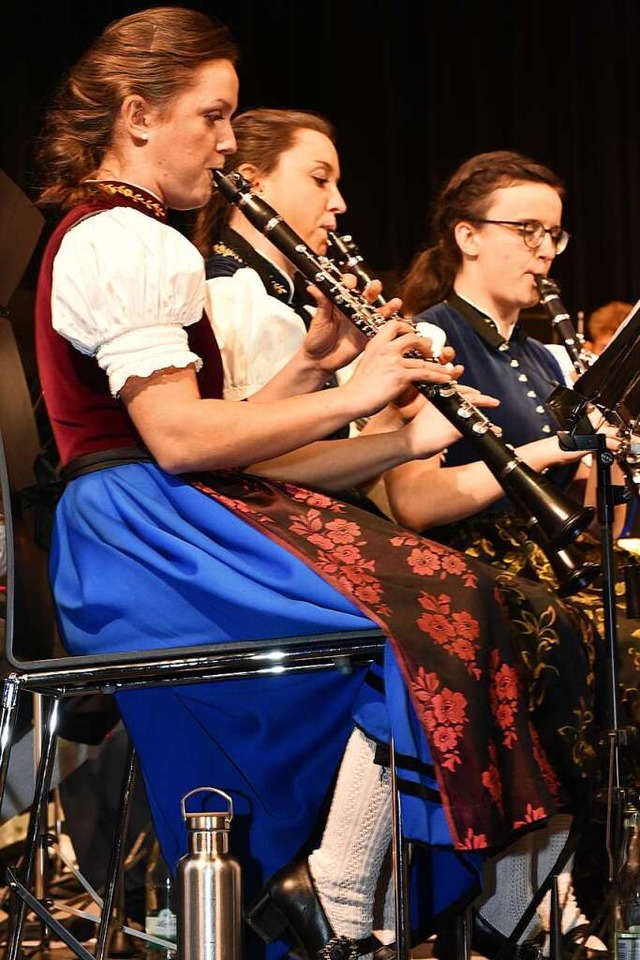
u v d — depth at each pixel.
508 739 4.47
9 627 4.54
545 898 5.40
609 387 4.82
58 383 4.92
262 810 4.92
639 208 16.08
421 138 15.58
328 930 4.52
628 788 4.66
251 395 5.72
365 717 4.48
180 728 5.01
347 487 5.21
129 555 4.69
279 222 5.33
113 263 4.61
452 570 4.59
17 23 13.50
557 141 15.93
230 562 4.59
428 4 15.52
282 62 15.01
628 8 16.11
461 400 4.87
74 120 5.20
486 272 6.79
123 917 7.22
